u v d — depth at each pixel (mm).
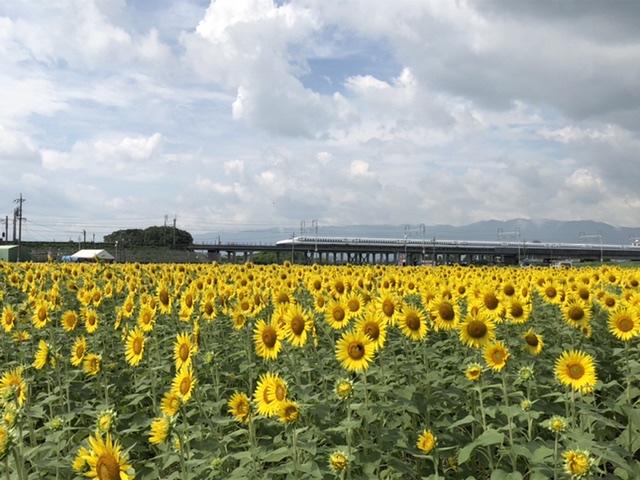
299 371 9648
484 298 11672
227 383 11523
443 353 12812
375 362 10594
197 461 6941
